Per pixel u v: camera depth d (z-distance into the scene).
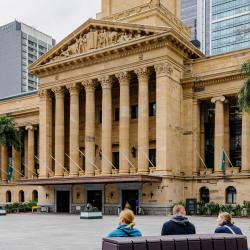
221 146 53.72
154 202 51.28
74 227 33.62
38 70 64.75
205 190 54.19
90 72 59.25
